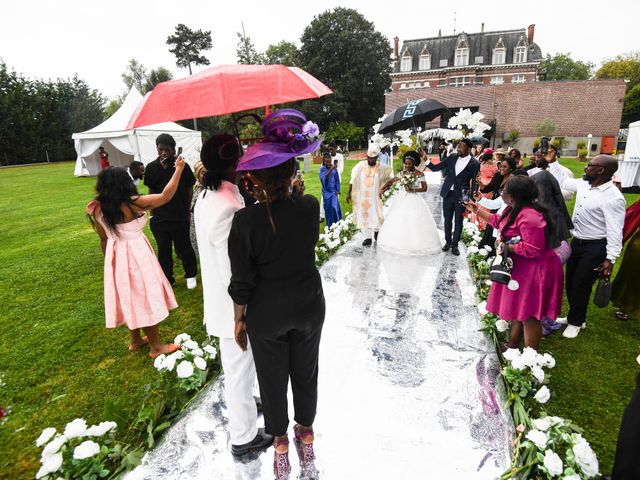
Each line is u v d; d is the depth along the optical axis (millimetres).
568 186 4102
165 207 4395
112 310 3051
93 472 1964
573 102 29016
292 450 2141
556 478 1878
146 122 1710
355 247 5895
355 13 44062
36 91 33594
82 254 6387
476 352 3021
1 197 12891
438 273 4750
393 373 2771
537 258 2672
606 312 4066
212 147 1713
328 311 3740
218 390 2654
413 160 5449
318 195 11609
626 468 1694
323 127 42188
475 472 1975
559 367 3062
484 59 44094
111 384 2953
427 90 32625
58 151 34094
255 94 1769
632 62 53344
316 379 1958
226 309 1861
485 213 3061
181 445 2195
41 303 4496
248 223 1571
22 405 2748
